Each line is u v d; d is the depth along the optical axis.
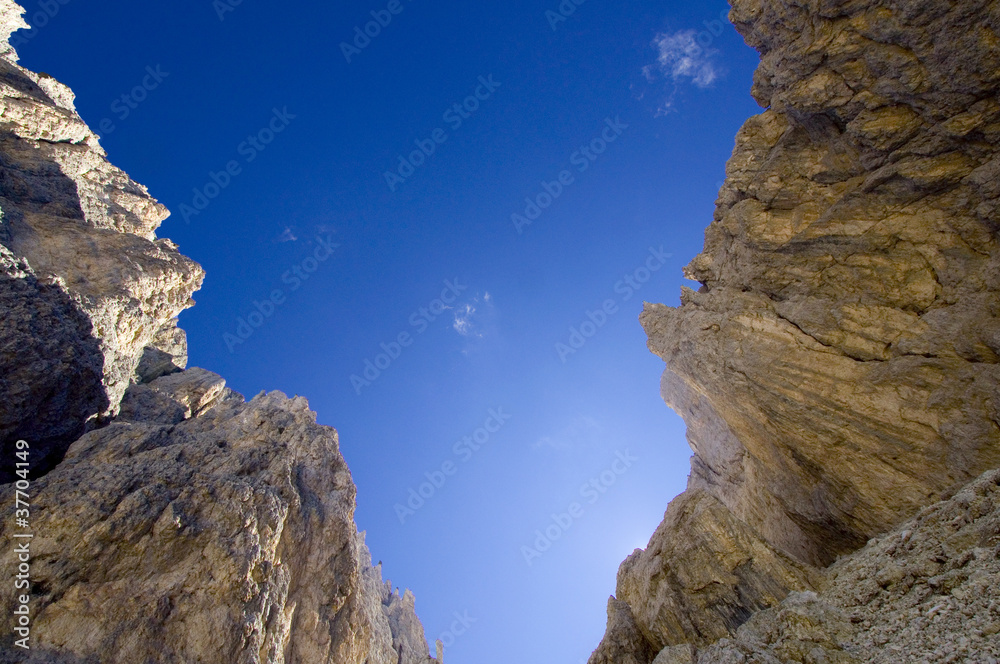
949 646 12.05
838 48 23.55
